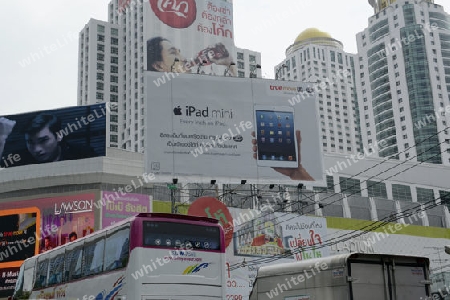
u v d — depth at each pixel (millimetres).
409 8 175500
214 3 148250
